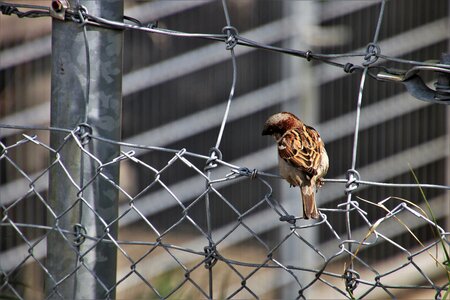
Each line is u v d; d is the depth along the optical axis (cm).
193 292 928
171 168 1124
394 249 1134
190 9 1088
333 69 1068
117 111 591
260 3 1046
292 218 525
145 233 1132
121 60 591
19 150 1037
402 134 1127
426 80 1123
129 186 1133
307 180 665
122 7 587
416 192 1141
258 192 1088
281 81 1048
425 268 1129
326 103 1091
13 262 1000
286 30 1002
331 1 1065
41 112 1054
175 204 1124
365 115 1109
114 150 590
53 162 596
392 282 1117
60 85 587
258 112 1074
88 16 575
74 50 582
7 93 1051
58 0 575
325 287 1078
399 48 1121
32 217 1023
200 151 1112
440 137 1138
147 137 1119
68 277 599
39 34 1055
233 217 1104
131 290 1019
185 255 1093
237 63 1077
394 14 1114
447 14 1136
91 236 593
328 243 1105
